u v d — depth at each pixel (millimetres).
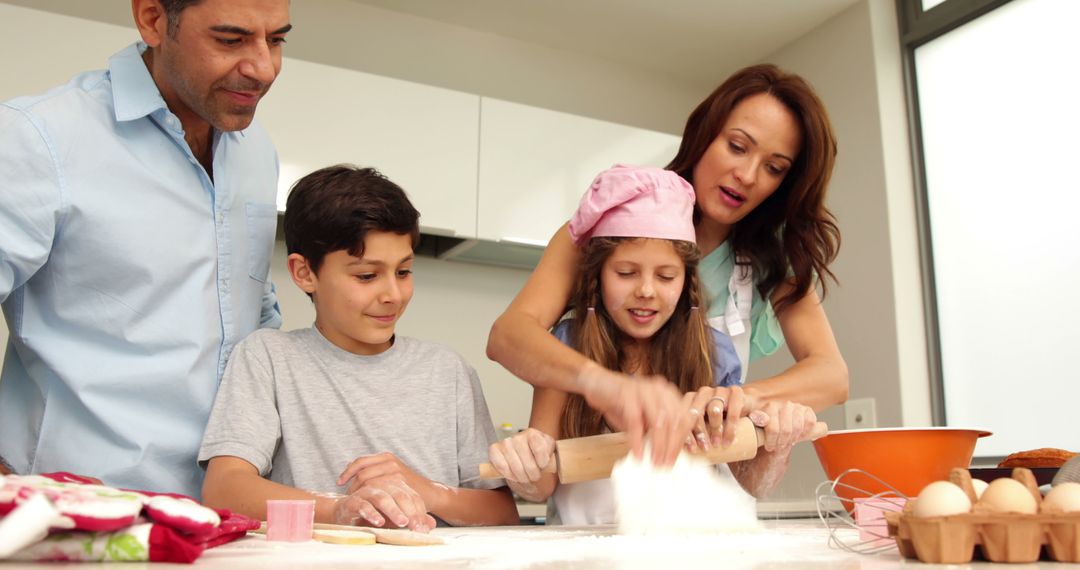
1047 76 2340
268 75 1072
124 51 1183
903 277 2553
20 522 491
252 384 1192
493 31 2885
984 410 2432
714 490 1017
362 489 960
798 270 1342
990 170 2467
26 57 1921
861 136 2686
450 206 2338
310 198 1257
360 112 2264
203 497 1104
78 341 1146
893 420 2484
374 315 1240
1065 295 2256
